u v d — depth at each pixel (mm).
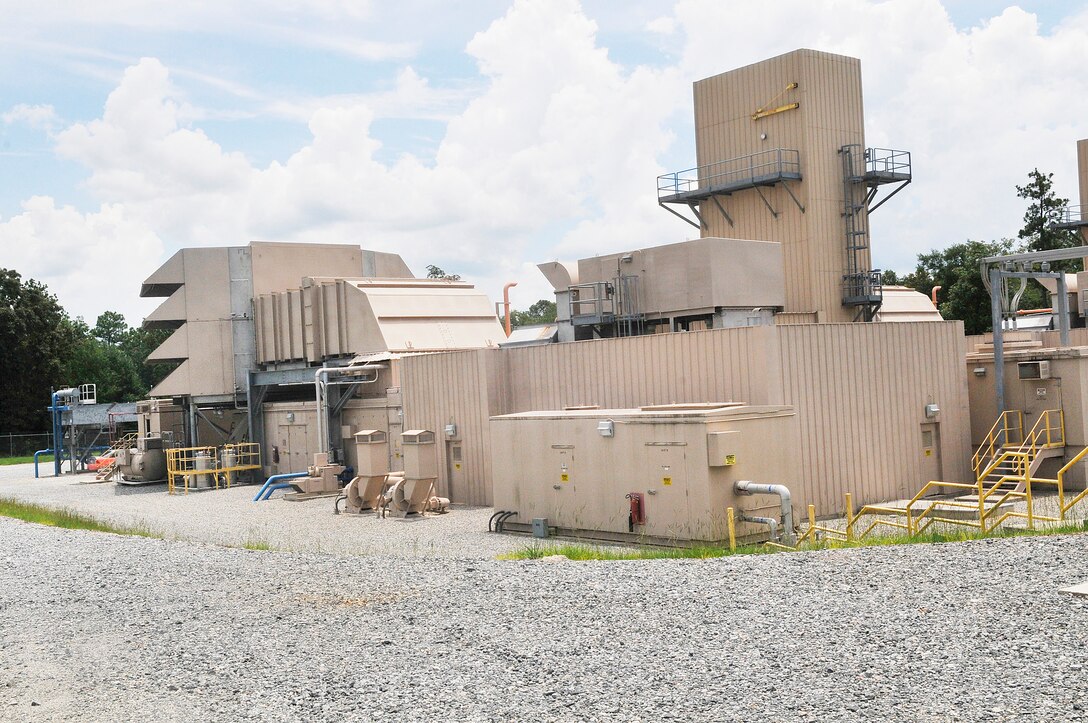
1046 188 87375
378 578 14344
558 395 27625
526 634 10719
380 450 28844
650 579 12883
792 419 19891
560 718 8188
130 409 54969
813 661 9086
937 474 26500
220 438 46750
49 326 85188
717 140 45469
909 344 26062
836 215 43062
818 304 42188
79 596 14602
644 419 19797
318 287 41219
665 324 31984
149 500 37156
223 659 10641
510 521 23156
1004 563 12203
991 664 8633
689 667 9203
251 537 24078
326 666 10125
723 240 30328
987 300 78375
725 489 18781
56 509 30422
